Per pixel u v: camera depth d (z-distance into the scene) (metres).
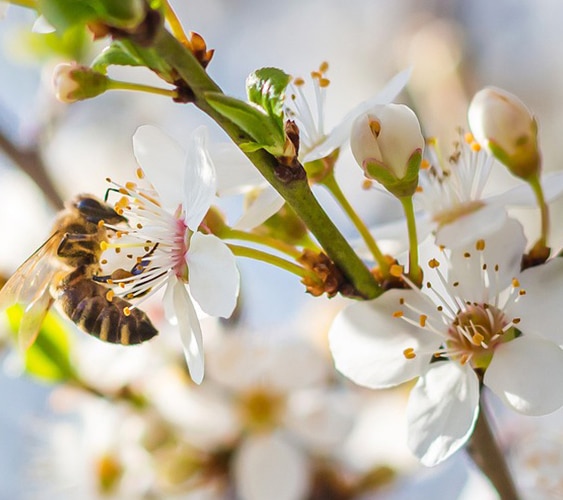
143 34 0.21
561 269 0.23
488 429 0.24
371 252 0.23
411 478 0.28
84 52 0.29
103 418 0.28
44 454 0.29
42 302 0.25
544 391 0.23
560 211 0.33
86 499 0.28
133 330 0.24
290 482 0.27
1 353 0.28
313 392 0.28
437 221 0.24
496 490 0.24
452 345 0.23
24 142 0.30
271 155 0.22
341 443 0.28
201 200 0.23
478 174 0.24
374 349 0.23
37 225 0.31
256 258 0.23
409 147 0.23
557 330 0.23
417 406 0.23
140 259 0.23
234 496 0.28
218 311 0.22
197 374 0.23
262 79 0.22
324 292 0.23
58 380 0.27
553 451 0.27
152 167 0.23
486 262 0.24
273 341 0.28
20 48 0.30
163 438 0.28
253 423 0.28
